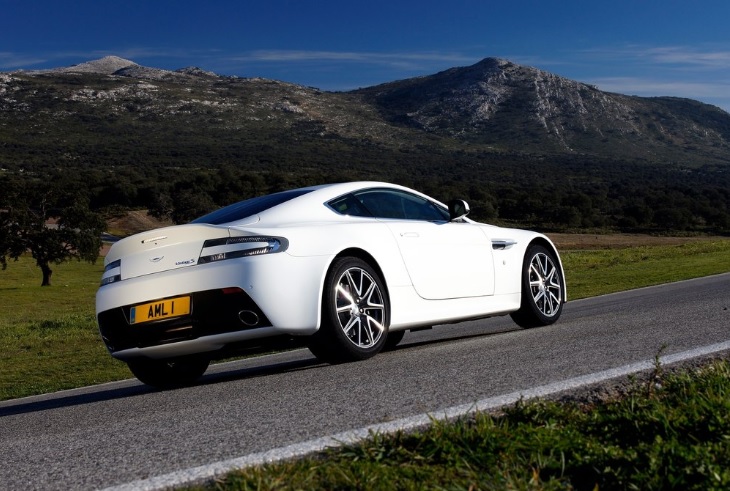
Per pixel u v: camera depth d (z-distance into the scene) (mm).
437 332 8586
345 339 5027
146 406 4301
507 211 133000
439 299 5777
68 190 63031
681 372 3518
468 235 6164
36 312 37281
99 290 5223
